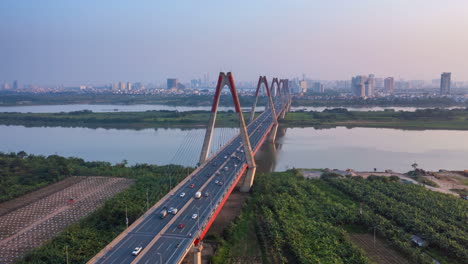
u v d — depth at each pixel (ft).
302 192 422.82
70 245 293.43
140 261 226.38
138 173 507.30
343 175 507.71
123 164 560.61
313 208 372.58
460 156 641.81
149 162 599.98
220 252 288.10
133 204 363.15
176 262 224.12
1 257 287.89
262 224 340.39
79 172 512.63
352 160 617.62
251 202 398.01
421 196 400.06
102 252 238.89
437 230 321.73
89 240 299.99
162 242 252.42
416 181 483.92
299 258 272.72
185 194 352.49
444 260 280.31
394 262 276.82
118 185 461.37
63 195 428.56
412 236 312.71
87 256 275.39
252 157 451.94
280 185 446.60
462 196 417.90
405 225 329.52
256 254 288.10
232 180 391.24
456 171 540.52
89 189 449.06
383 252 291.99
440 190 449.06
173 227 277.44
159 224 283.18
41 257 275.59
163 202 331.57
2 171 492.95
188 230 271.69
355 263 269.23
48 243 298.56
